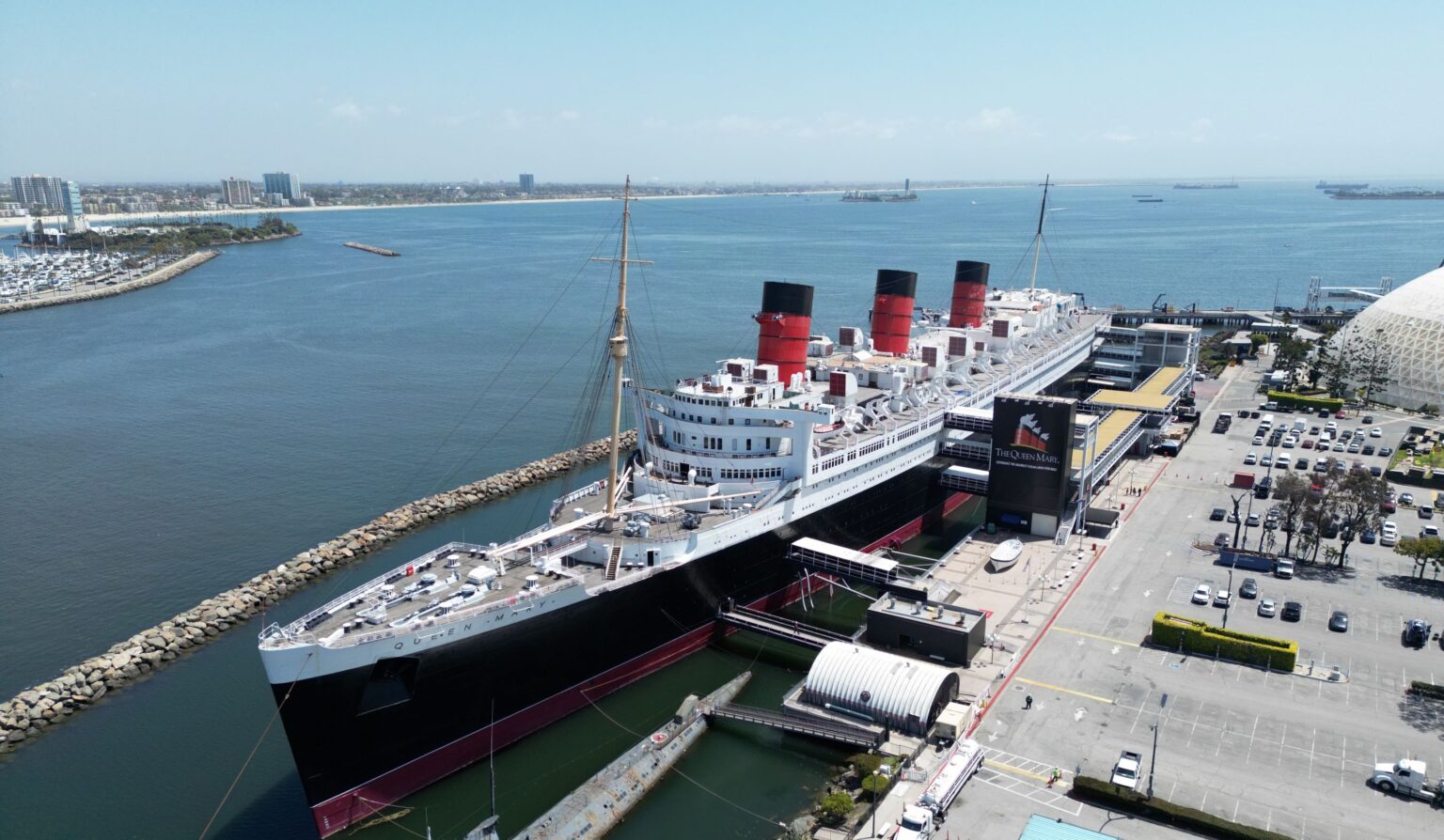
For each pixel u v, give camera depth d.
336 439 136.38
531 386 167.00
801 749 63.00
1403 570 83.81
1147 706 62.12
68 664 75.88
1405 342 144.25
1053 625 74.00
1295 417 136.38
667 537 70.50
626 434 138.62
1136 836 49.44
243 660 76.88
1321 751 56.94
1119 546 90.06
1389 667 66.75
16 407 153.25
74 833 55.66
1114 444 107.06
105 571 92.75
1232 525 95.19
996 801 52.62
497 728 61.44
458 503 110.88
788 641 73.25
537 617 60.88
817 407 81.19
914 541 101.69
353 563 95.62
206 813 57.62
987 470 102.94
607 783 58.03
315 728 52.69
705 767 61.72
